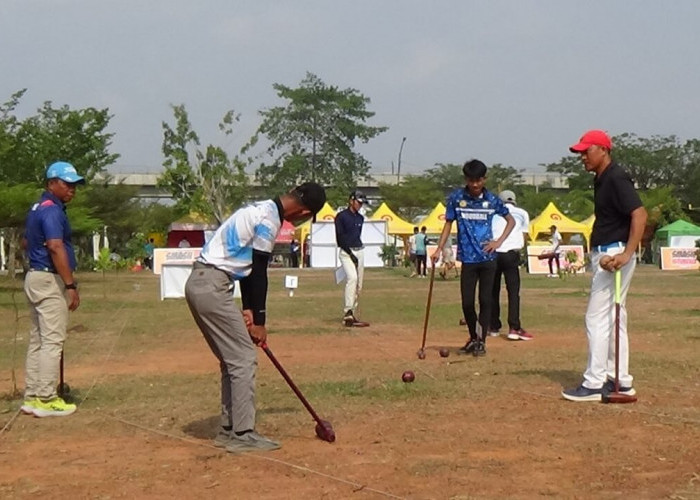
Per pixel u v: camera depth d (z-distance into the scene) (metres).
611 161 7.73
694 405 7.46
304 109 74.69
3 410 7.74
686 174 80.62
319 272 41.50
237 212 6.20
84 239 43.78
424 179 79.25
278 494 5.16
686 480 5.34
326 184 75.00
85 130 33.50
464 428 6.72
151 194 71.69
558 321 14.95
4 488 5.42
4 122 29.39
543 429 6.66
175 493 5.24
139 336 13.60
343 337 12.95
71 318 16.69
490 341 12.20
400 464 5.73
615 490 5.17
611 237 7.63
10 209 22.47
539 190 83.19
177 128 46.56
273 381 8.90
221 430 6.50
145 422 7.18
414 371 9.49
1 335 13.99
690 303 18.81
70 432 6.89
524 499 5.02
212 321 6.12
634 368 9.46
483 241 10.63
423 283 29.03
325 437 6.36
